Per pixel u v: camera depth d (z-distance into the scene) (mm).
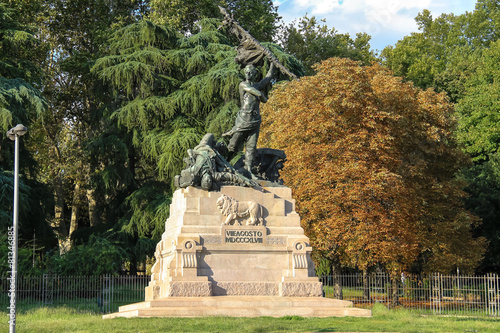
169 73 41375
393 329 15461
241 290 18422
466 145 44625
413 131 31078
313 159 29734
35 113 37250
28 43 38031
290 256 19141
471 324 18109
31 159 38938
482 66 47438
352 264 32438
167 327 14625
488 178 41500
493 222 40531
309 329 14766
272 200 19609
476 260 34094
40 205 38875
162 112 38469
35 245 37750
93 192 44938
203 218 18828
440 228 32031
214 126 36812
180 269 18062
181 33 45375
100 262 31234
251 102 20703
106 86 42250
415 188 30703
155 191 38625
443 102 33062
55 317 20891
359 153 29031
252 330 14258
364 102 29516
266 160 21312
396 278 29812
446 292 33375
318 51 51594
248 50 21797
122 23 45000
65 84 49562
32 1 46438
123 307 19594
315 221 30094
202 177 19234
